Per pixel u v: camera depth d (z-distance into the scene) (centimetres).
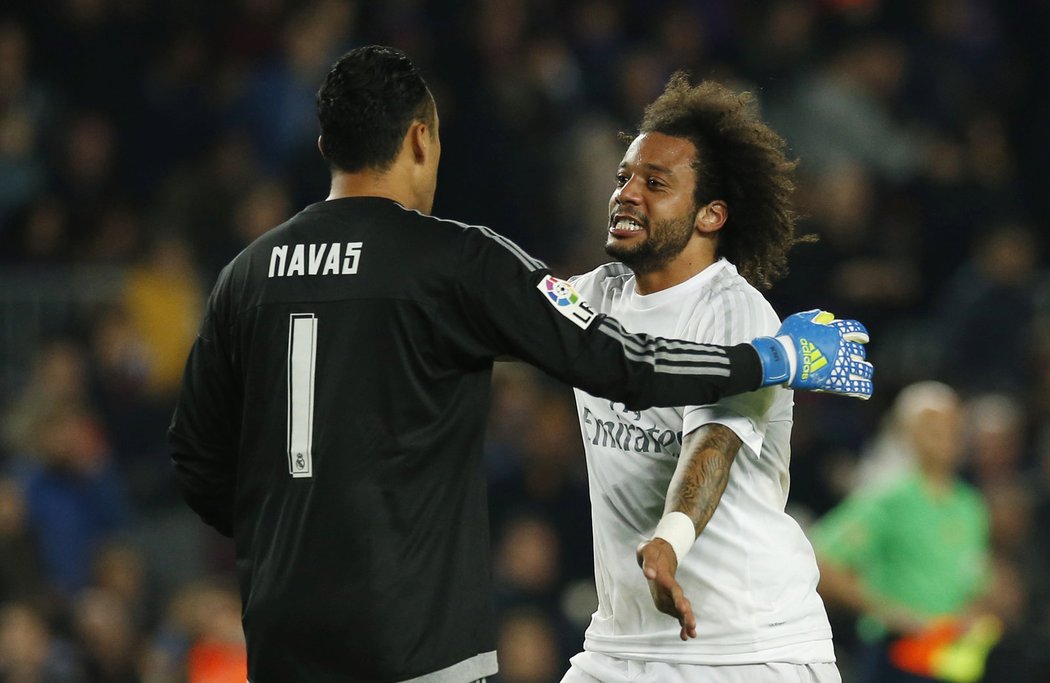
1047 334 3984
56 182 3838
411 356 1332
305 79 4078
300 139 4034
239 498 1390
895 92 4644
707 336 1460
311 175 3881
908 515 2617
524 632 3080
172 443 1457
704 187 1502
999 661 2853
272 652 1348
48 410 3269
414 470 1331
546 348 1330
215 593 2900
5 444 3356
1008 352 3991
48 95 3969
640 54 4506
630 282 1570
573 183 4078
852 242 4053
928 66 4694
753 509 1488
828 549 2628
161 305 3684
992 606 2952
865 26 4684
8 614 2909
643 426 1486
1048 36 4997
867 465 3300
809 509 3497
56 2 4041
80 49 4012
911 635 2612
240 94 4075
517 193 3997
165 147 3994
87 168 3862
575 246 3975
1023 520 3291
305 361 1341
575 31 4441
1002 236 4109
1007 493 3250
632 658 1505
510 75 4172
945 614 2620
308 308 1348
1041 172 4731
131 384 3569
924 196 4403
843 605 2627
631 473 1499
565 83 4322
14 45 3931
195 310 3716
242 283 1390
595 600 3281
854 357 1409
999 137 4700
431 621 1322
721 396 1351
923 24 4788
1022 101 4884
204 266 3762
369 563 1313
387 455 1324
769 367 1366
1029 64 4947
